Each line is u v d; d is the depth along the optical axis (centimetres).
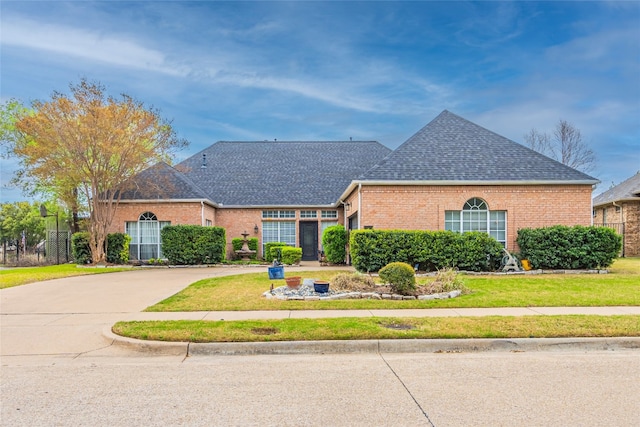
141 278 1525
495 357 605
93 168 1986
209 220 2320
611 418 397
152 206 2175
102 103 1939
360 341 642
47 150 1878
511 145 1858
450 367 557
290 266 2000
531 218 1700
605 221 2847
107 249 2080
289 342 639
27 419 402
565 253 1511
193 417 404
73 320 846
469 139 1884
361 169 2694
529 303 938
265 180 2612
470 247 1512
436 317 788
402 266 1071
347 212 2175
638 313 830
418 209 1694
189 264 2020
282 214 2464
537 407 423
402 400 443
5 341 705
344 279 1152
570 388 476
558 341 651
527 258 1577
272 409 422
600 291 1090
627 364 566
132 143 1977
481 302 948
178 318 821
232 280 1389
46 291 1219
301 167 2725
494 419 395
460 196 1700
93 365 581
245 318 808
